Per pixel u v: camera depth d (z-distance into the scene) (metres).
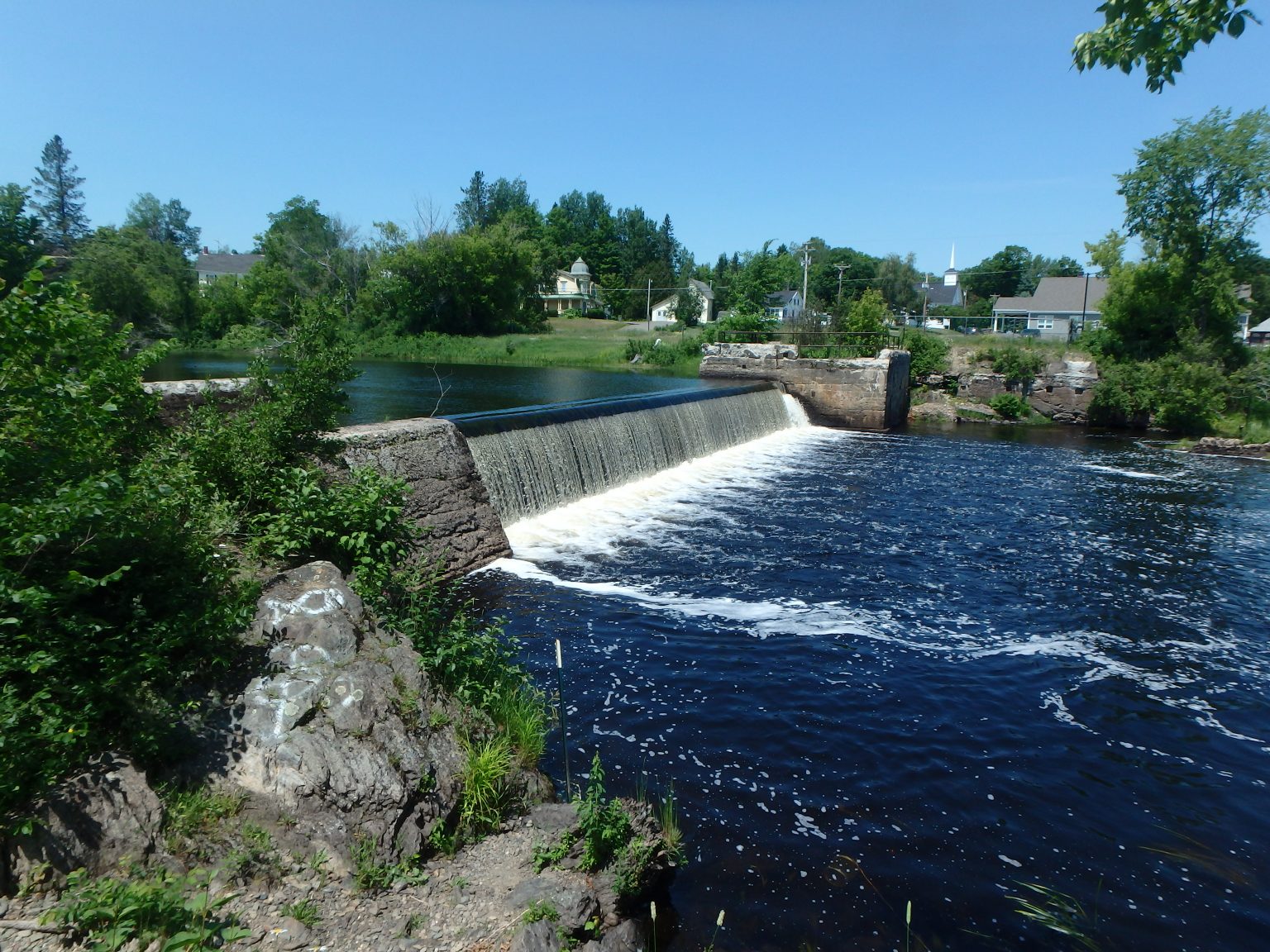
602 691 10.23
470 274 72.50
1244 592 15.42
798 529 18.91
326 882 5.34
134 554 6.25
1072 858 7.45
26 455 5.65
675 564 15.63
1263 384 39.25
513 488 17.38
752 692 10.44
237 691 6.27
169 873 4.92
